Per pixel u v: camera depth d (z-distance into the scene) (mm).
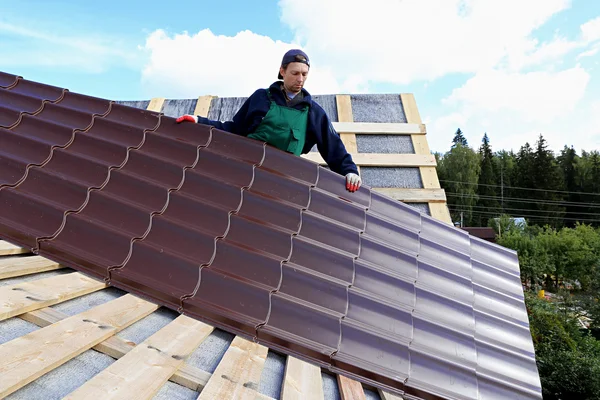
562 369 14148
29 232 2342
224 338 2156
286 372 1965
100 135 3264
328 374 2262
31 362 1391
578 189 67375
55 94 3779
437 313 2771
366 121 5914
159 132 3301
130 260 2299
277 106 3078
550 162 64000
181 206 2703
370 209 3314
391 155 5465
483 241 3811
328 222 2943
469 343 2666
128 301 2100
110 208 2576
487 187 65438
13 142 3055
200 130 3273
